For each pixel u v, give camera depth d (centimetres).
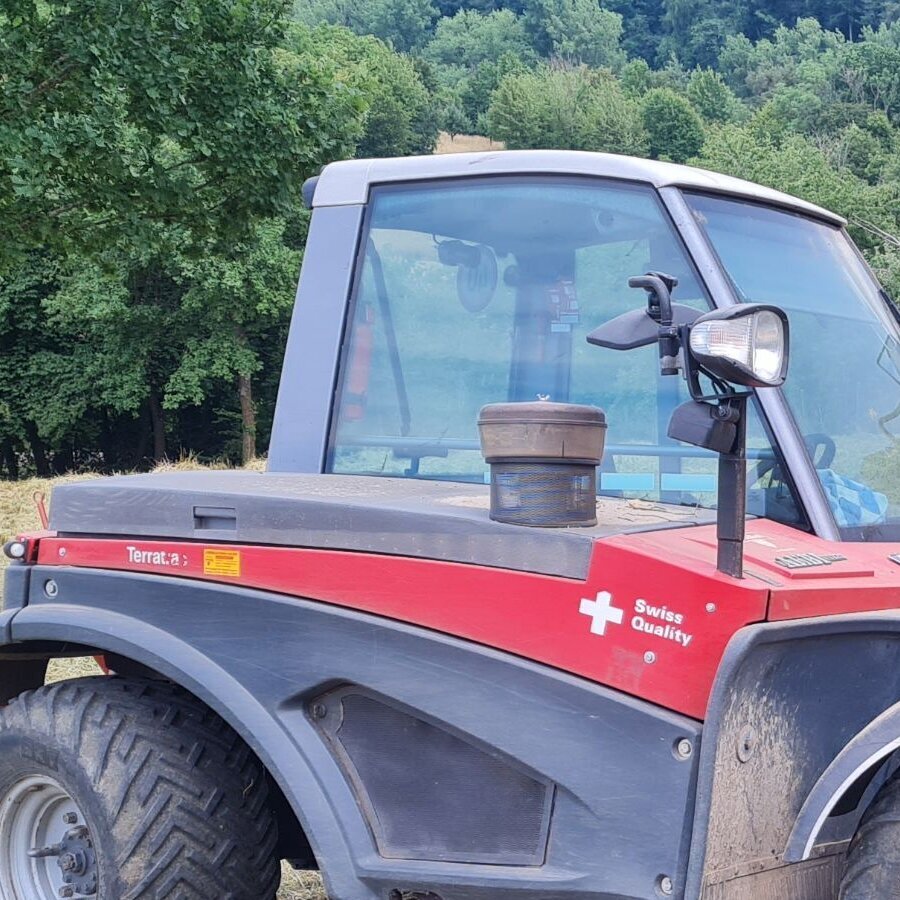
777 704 315
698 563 319
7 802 440
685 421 311
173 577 403
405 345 425
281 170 1716
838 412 393
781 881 326
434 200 426
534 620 337
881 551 352
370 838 358
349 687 367
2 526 2231
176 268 4894
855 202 6103
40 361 5372
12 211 1594
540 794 341
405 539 359
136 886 391
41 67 1537
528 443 338
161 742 406
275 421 441
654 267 384
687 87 17588
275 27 1722
